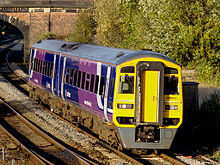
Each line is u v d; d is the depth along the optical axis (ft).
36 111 252.62
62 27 572.51
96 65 171.42
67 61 209.05
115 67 151.64
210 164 151.53
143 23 338.75
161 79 146.10
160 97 146.20
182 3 297.94
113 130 159.94
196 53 290.35
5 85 358.64
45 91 250.16
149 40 321.73
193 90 200.64
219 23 283.18
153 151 166.30
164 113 150.92
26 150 163.32
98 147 170.71
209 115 191.01
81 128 212.64
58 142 180.34
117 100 149.07
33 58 275.80
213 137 192.65
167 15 304.09
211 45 289.94
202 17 289.94
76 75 195.11
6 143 176.24
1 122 220.02
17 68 505.66
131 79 148.87
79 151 164.76
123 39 390.21
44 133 190.70
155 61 148.56
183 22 297.74
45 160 148.56
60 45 234.58
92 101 173.47
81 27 487.20
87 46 203.72
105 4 410.93
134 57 149.07
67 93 207.21
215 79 287.07
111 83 153.69
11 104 277.44
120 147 158.92
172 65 151.12
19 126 212.02
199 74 291.79
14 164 146.00
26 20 577.84
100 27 409.28
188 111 199.31
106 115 158.40
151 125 148.46
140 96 145.07
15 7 578.25
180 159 154.92
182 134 196.65
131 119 149.07
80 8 563.89
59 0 565.94
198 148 176.04
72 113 206.59
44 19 568.82
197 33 285.43
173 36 299.17
